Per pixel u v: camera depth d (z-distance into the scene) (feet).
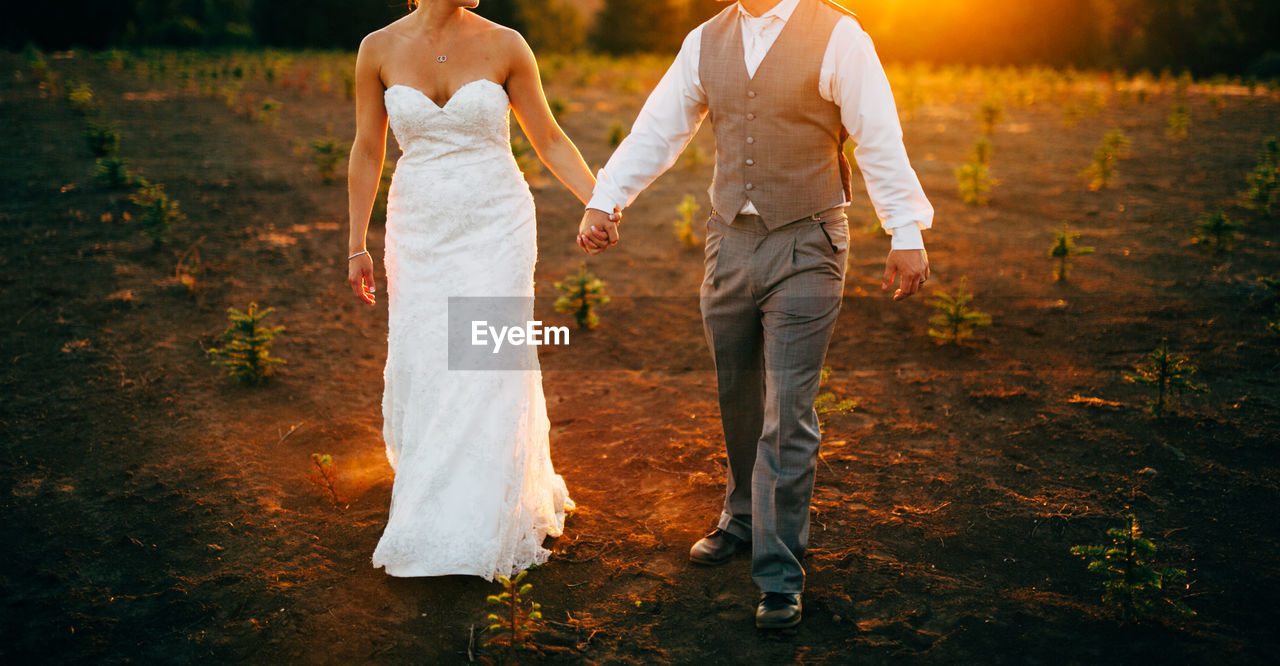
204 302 18.86
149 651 8.66
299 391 14.94
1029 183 30.25
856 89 8.05
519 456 9.66
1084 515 10.73
